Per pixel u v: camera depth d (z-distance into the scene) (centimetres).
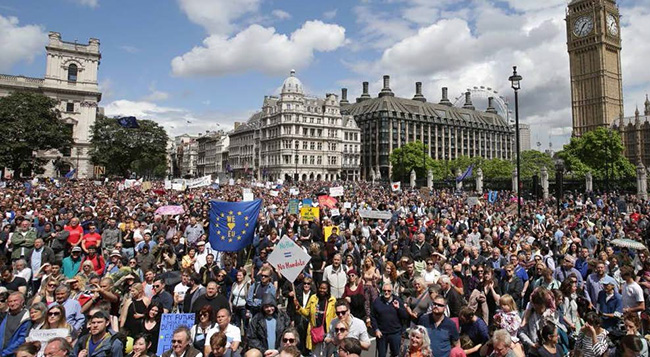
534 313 752
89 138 8981
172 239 1394
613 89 13325
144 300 829
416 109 14938
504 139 17675
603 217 2353
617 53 13600
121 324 805
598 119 13100
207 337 741
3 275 929
